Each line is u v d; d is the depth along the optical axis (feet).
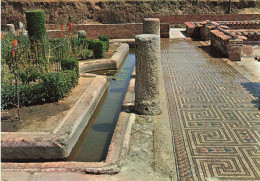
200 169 12.89
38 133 15.55
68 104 20.49
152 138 15.85
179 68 31.55
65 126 16.58
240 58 34.76
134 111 19.47
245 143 15.10
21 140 14.83
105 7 79.82
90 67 34.91
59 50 32.53
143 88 18.62
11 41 33.78
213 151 14.38
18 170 12.99
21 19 76.07
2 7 76.48
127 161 13.64
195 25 55.52
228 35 36.68
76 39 40.11
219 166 13.07
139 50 18.11
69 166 13.14
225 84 25.35
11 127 16.65
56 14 77.61
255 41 38.32
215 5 80.64
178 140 15.60
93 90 23.61
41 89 20.45
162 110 19.84
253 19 66.54
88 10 79.71
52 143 14.90
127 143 15.15
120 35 54.85
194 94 22.99
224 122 17.70
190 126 17.29
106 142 17.99
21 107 20.01
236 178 12.16
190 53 39.86
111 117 21.97
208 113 19.16
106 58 37.88
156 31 31.09
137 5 79.97
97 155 16.53
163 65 33.14
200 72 29.63
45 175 12.64
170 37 55.83
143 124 17.60
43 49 30.22
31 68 25.80
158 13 79.61
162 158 13.87
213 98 21.95
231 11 80.33
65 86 21.91
